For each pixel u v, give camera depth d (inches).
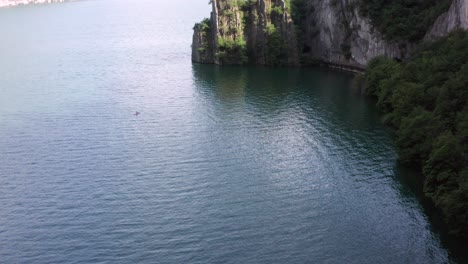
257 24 7470.5
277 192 3545.8
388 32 6048.2
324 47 7283.5
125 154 4311.0
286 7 7342.5
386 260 2780.5
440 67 4197.8
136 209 3435.0
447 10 5536.4
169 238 3093.0
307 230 3090.6
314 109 5201.8
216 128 4813.0
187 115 5231.3
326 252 2881.4
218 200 3491.6
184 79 6766.7
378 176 3666.3
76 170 4057.6
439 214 3152.1
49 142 4650.6
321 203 3373.5
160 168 4013.3
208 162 4072.3
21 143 4653.1
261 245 2977.4
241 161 4062.5
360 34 6565.0
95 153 4362.7
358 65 6697.8
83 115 5374.0
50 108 5674.2
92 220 3336.6
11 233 3238.2
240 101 5639.8
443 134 3316.9
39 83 6919.3
